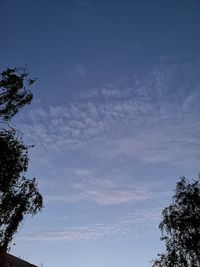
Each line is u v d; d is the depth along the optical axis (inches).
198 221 1273.4
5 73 833.5
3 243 844.6
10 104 826.2
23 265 1814.7
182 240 1288.1
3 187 826.2
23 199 865.5
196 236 1264.8
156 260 1331.2
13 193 863.1
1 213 850.8
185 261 1273.4
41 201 887.1
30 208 869.8
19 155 842.8
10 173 825.5
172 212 1332.4
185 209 1314.0
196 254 1267.2
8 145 833.5
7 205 849.5
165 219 1330.0
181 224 1289.4
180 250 1293.1
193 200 1311.5
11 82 825.5
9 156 825.5
